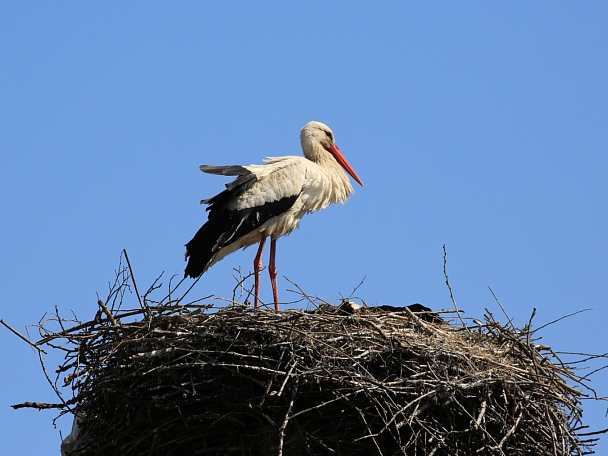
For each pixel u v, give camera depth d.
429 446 12.49
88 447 13.25
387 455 12.59
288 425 12.55
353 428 12.66
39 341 13.01
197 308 13.12
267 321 12.80
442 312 14.49
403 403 12.42
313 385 12.42
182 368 12.80
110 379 12.96
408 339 12.97
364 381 12.33
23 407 13.20
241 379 12.73
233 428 12.77
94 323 13.15
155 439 12.69
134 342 12.91
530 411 12.86
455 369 12.73
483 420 12.47
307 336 12.55
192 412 12.73
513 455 12.82
